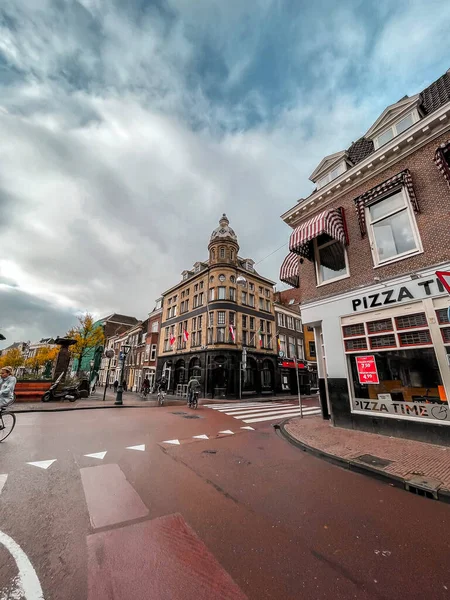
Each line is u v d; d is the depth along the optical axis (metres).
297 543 2.87
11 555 2.54
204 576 2.36
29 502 3.57
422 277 7.05
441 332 6.56
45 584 2.21
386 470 4.77
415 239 7.41
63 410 11.54
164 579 2.31
